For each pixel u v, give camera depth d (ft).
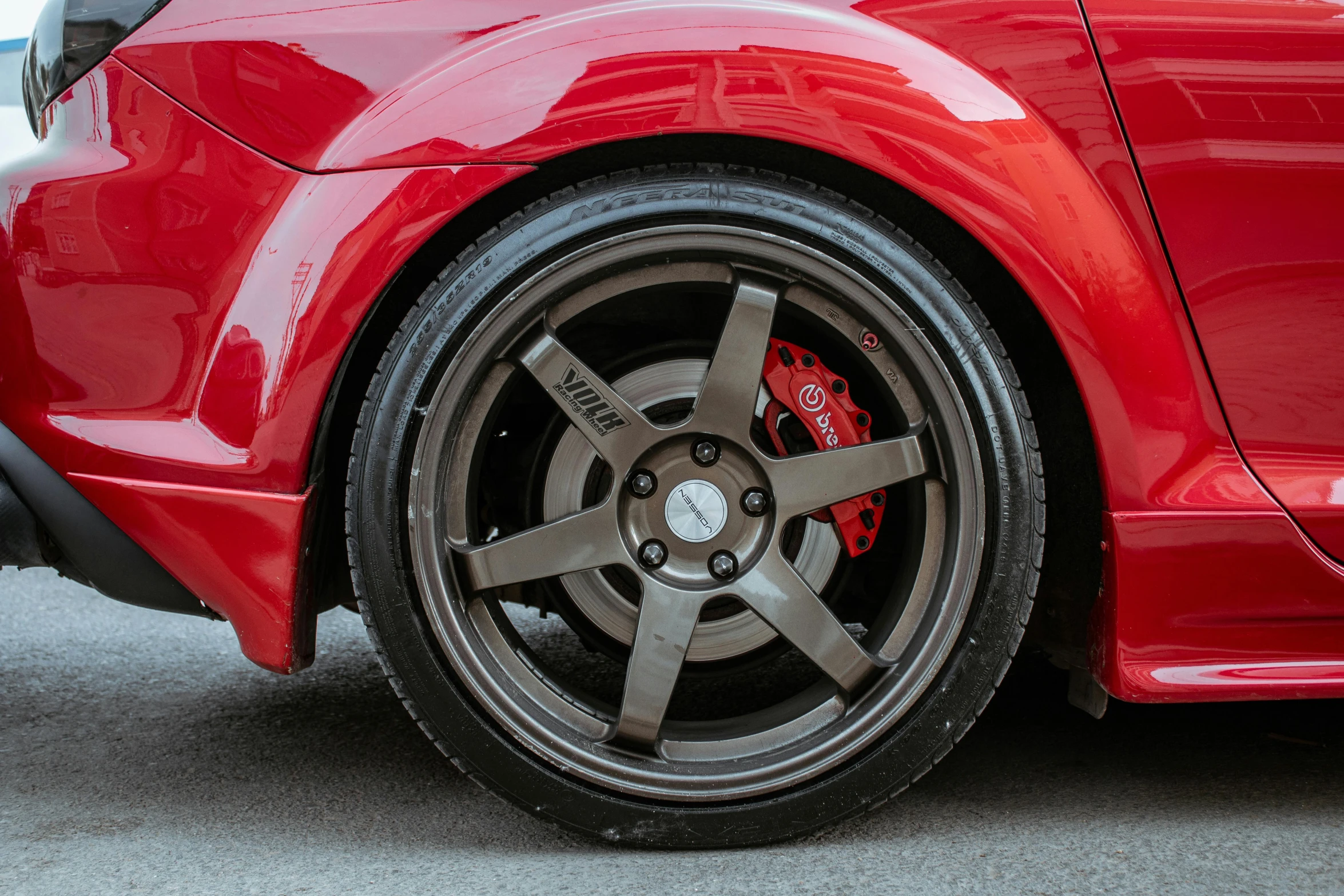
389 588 4.15
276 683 6.73
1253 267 4.24
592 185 4.13
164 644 7.63
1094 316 4.15
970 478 4.23
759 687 6.48
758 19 4.07
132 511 4.14
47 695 6.47
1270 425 4.35
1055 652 4.73
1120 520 4.26
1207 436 4.32
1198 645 4.35
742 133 3.99
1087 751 5.49
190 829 4.60
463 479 4.26
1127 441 4.23
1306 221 4.22
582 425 4.28
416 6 4.11
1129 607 4.30
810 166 4.24
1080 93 4.15
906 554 4.50
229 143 4.06
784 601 4.34
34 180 4.15
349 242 4.00
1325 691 4.35
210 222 4.07
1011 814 4.73
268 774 5.25
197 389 4.12
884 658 4.38
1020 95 4.15
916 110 4.04
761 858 4.29
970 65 4.14
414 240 4.00
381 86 4.06
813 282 4.21
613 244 4.11
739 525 4.37
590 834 4.32
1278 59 4.18
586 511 4.32
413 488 4.13
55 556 4.35
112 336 4.14
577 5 4.12
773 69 4.00
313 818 4.72
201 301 4.10
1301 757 5.40
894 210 4.35
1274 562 4.32
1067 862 4.26
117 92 4.13
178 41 4.09
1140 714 6.02
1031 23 4.14
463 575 4.27
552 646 7.43
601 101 3.98
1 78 8.09
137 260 4.11
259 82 4.04
